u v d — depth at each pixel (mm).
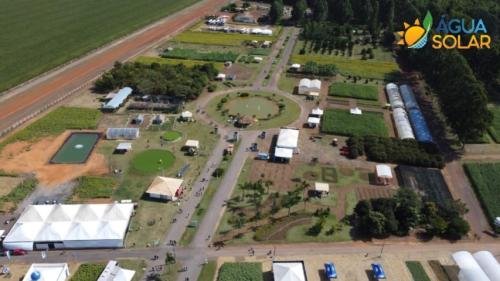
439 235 118125
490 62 199750
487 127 153000
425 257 110625
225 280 101000
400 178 139750
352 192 132875
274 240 114312
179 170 140625
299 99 190750
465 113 151750
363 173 141625
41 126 163000
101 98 186000
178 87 184375
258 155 147625
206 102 185375
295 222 120438
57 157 146125
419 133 162000
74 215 116688
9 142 152875
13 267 104688
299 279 98938
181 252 109688
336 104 186875
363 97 192375
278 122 170875
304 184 135125
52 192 129625
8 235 110188
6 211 121562
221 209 124438
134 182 135000
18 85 193875
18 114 171250
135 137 157250
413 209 118875
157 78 189875
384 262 108500
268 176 139000
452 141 162750
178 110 176000
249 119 169250
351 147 151375
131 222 118750
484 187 135750
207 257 108375
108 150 150750
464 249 113688
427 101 192750
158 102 181750
